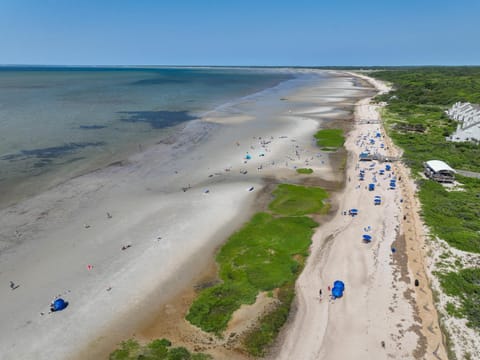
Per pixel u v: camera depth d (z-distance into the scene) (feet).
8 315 86.48
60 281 98.63
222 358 74.69
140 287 96.73
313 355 75.10
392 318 83.51
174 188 161.79
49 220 130.52
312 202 146.20
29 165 181.78
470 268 98.43
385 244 113.39
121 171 179.93
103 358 75.00
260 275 100.37
